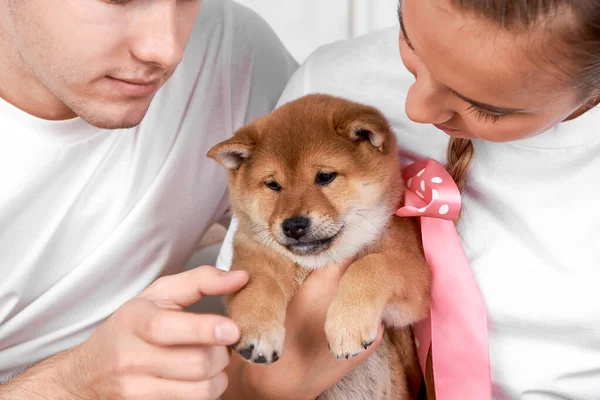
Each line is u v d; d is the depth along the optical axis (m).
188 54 0.79
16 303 0.72
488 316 0.67
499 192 0.67
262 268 0.69
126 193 0.74
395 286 0.65
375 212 0.70
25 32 0.64
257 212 0.72
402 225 0.70
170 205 0.77
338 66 0.79
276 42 0.91
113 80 0.66
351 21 1.00
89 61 0.64
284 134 0.72
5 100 0.69
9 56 0.67
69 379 0.64
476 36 0.50
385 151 0.71
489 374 0.65
